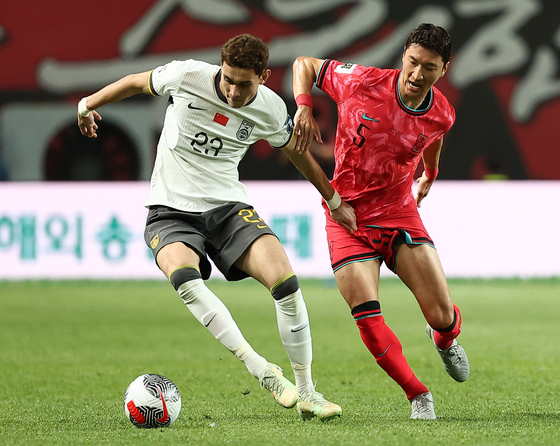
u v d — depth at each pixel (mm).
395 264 17203
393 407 17297
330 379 21328
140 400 14531
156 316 36438
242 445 12992
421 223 17562
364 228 17281
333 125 58750
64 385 20391
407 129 16891
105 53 62094
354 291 16703
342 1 60844
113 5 61750
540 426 14797
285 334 15492
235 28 61344
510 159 60719
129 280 49719
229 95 15289
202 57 61750
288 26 61094
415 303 41281
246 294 45844
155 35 61750
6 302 41062
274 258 15500
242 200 16359
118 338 29875
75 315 36562
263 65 14961
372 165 17188
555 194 49125
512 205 49219
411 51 15844
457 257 49219
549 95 60156
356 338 29859
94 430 14492
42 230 49719
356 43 60906
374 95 16875
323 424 15078
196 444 13094
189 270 15164
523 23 60188
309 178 17000
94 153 62375
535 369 22766
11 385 20391
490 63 60469
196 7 61438
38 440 13555
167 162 16219
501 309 38344
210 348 27469
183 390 19516
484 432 14156
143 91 16625
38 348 27391
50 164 62469
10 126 62094
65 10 61750
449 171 61156
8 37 61906
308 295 44406
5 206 49594
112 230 49750
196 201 15992
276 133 16312
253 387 19969
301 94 17312
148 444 13117
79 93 62250
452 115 17125
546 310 38000
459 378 18312
